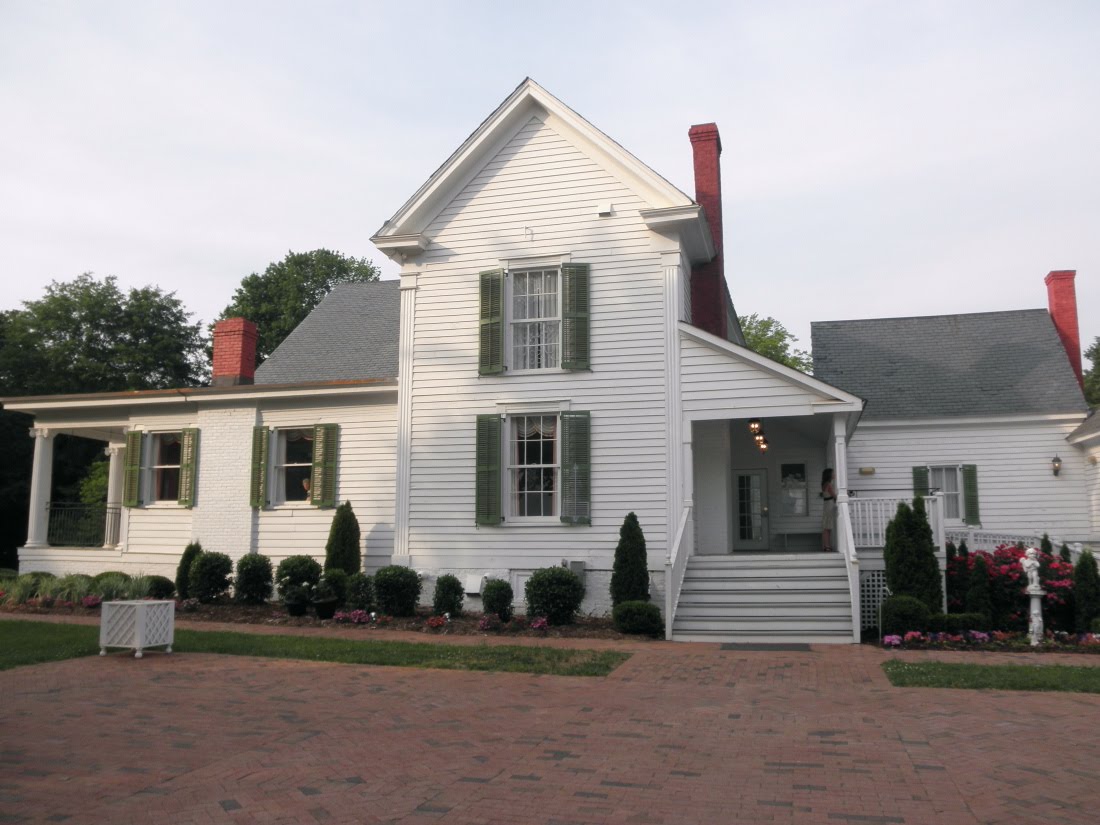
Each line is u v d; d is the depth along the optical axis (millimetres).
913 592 14430
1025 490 22562
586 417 17016
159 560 20969
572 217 17656
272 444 20375
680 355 16781
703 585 15664
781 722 8500
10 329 40688
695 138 20562
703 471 18266
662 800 6281
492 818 5934
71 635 13977
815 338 27531
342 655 12203
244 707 9164
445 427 17922
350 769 6996
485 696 9734
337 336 22953
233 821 5871
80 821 5859
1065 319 25859
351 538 18234
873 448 23672
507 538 17312
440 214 18469
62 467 37781
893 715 8734
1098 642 12945
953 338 26250
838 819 5887
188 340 45188
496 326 17688
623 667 11539
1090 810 6031
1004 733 8000
